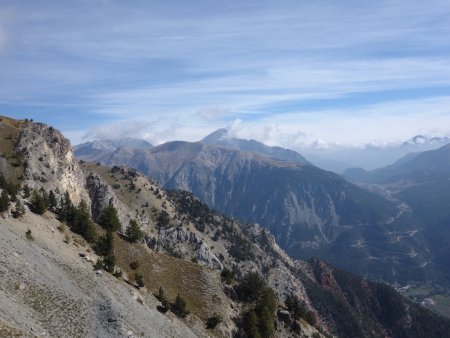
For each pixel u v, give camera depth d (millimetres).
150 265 166000
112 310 113062
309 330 186125
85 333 98875
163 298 144625
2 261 99688
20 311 87688
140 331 115312
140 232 181000
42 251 119500
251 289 175250
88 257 135125
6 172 195625
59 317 97312
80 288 114875
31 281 101250
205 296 163500
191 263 182250
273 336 166000
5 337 72812
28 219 135500
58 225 148250
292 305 186375
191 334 138000
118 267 149875
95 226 171125
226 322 155500
